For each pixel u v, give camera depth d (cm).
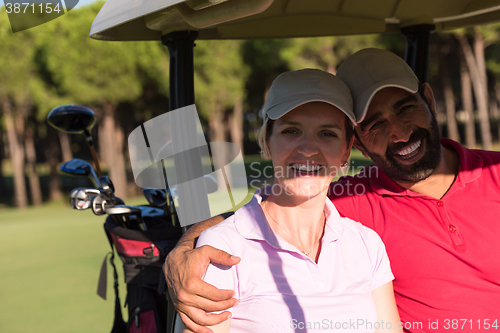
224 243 125
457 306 159
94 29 145
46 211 1527
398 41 1244
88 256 646
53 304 429
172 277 119
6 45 1334
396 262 164
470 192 162
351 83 155
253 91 1595
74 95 1295
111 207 180
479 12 188
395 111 161
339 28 189
